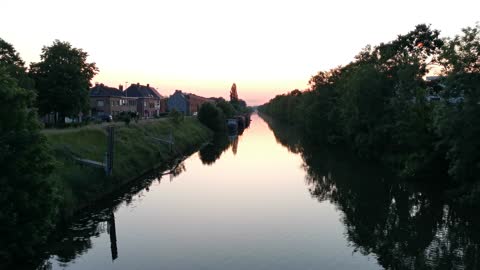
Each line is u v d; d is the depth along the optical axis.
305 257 17.36
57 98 39.62
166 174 36.28
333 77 65.31
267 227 21.30
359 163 43.56
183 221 22.08
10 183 14.64
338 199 27.45
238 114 139.62
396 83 42.62
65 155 25.89
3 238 14.53
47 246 17.91
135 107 94.38
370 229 21.20
